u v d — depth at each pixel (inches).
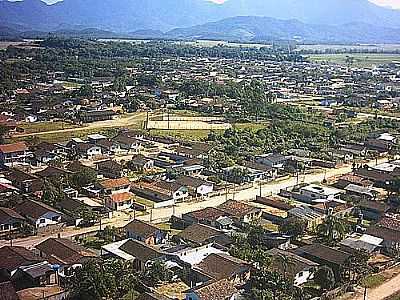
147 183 3914.9
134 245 2655.0
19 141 5078.7
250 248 2748.5
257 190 3937.0
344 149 5113.2
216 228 3078.2
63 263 2438.5
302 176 4338.1
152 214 3356.3
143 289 2315.5
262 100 7573.8
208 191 3804.1
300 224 2984.7
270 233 2955.2
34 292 2289.6
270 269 2425.0
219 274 2417.6
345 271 2539.4
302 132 5718.5
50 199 3336.6
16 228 2989.7
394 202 3644.2
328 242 2910.9
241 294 2284.7
